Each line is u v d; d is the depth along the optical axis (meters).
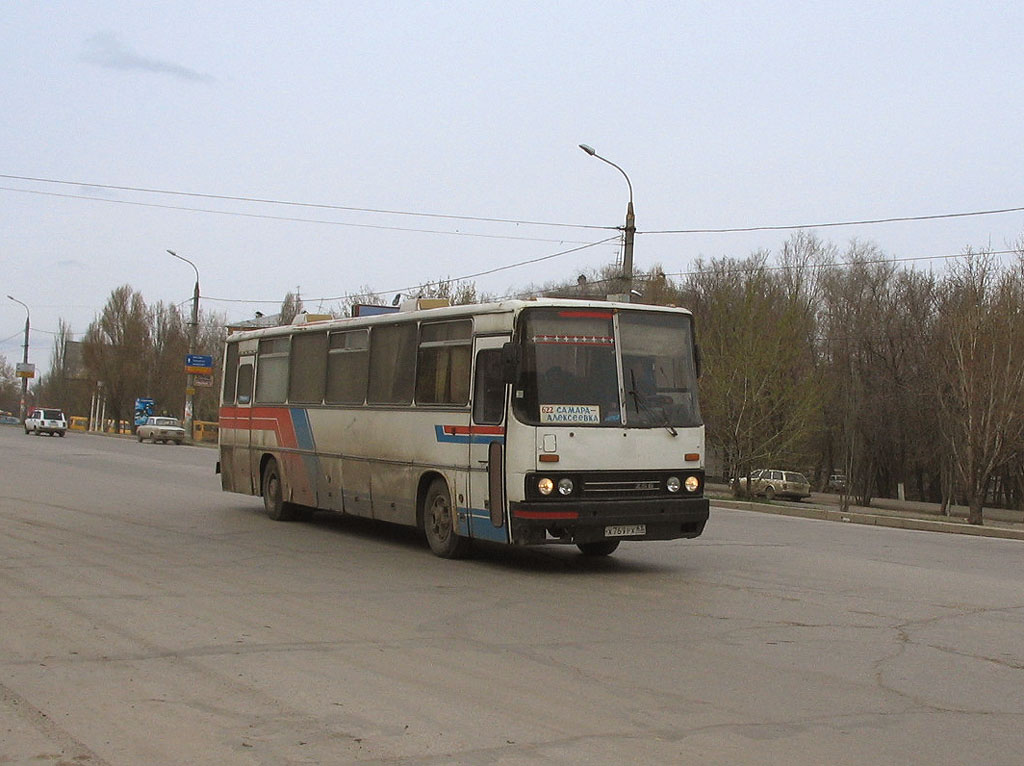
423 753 5.41
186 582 10.83
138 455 42.59
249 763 5.21
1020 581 12.48
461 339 12.79
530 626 8.94
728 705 6.50
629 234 28.02
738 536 17.34
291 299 56.44
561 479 11.55
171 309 84.44
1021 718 6.33
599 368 11.99
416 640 8.26
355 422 15.02
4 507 18.28
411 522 13.66
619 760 5.36
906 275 57.19
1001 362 32.19
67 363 110.56
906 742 5.80
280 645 7.93
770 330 35.38
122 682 6.73
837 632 8.88
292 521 17.47
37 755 5.27
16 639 7.92
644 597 10.55
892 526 24.22
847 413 55.12
